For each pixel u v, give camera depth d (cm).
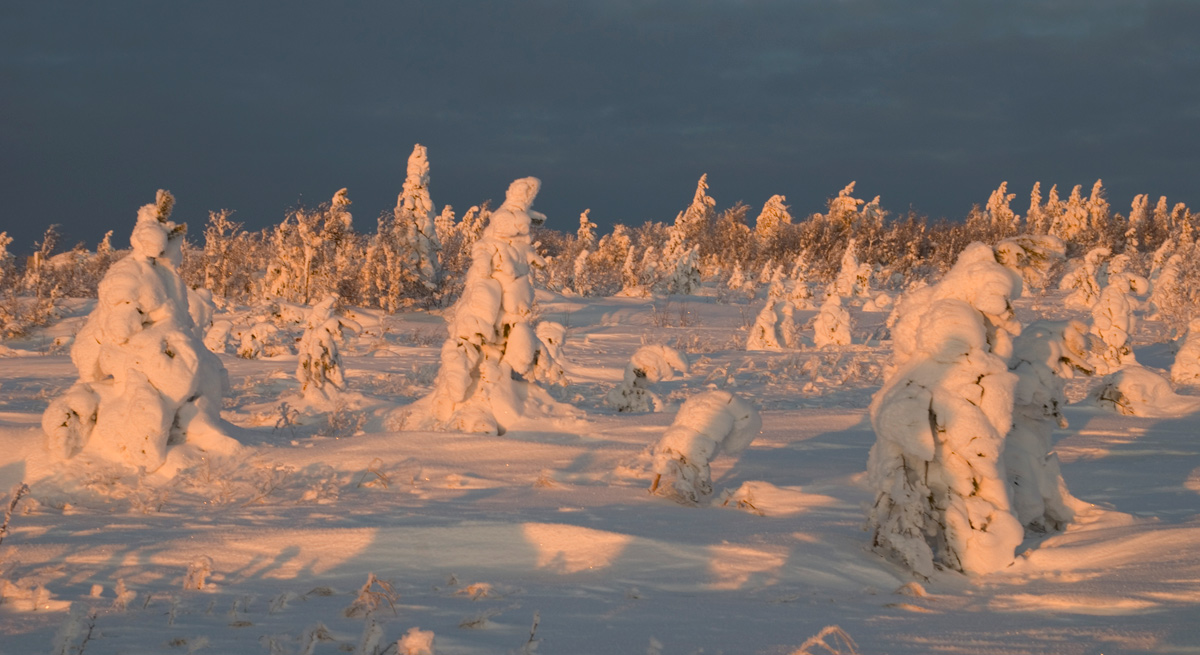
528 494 855
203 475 891
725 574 607
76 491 853
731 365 2602
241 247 4728
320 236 4347
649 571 612
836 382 2194
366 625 360
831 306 3269
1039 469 780
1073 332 784
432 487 889
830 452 1161
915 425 666
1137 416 1510
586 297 5375
